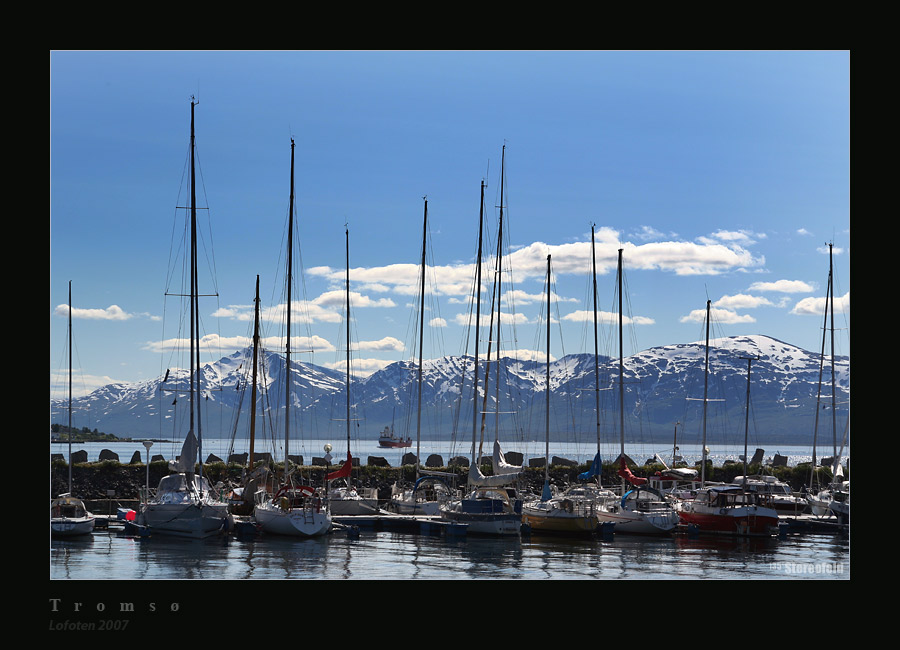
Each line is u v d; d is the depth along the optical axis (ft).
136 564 156.25
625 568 159.94
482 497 205.26
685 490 245.04
